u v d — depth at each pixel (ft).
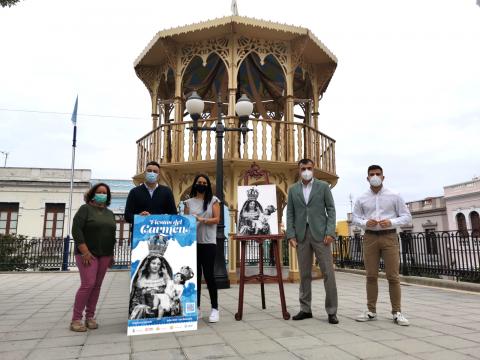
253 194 15.76
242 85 38.09
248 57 32.65
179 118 30.17
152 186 14.48
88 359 9.32
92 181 71.87
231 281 26.53
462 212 78.18
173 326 12.13
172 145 29.40
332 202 14.06
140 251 12.59
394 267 13.33
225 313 15.21
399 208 13.53
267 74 36.52
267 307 16.63
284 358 9.27
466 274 24.84
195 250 13.06
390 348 10.04
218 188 24.32
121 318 14.65
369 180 13.98
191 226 13.28
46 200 62.03
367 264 13.84
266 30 28.27
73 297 20.42
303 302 14.05
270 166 28.35
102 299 19.75
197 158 28.30
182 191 29.58
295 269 26.99
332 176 32.32
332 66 33.47
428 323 13.14
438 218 86.84
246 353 9.73
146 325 11.92
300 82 36.17
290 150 28.66
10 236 41.70
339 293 21.01
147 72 34.22
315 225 13.84
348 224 113.09
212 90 37.93
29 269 40.37
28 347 10.43
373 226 13.43
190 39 29.81
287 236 14.62
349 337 11.23
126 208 14.23
